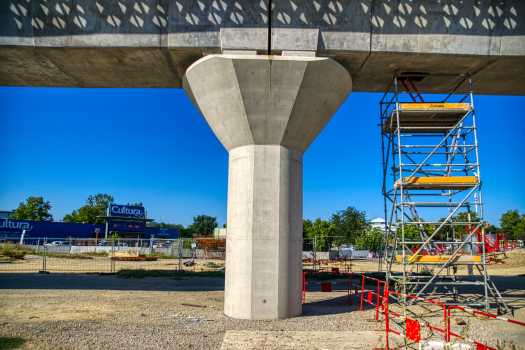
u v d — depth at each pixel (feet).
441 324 32.12
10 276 62.75
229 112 33.17
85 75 41.52
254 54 33.47
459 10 34.76
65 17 34.45
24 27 34.60
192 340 26.02
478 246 42.34
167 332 28.07
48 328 28.66
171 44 34.06
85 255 109.91
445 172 43.19
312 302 43.21
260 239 32.68
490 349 18.30
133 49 34.83
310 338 26.66
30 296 43.39
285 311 32.81
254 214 32.94
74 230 168.66
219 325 30.22
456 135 42.32
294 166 34.53
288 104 32.24
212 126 35.91
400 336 27.43
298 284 34.19
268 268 32.50
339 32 34.04
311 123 34.27
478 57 35.47
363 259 119.24
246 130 33.35
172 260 102.68
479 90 45.62
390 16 34.40
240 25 33.55
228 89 32.14
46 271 68.18
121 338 26.35
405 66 37.68
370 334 27.89
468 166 40.78
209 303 40.34
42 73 41.01
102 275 67.00
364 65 37.42
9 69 39.96
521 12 35.06
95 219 245.86
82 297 43.16
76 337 26.45
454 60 36.19
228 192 35.37
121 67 39.14
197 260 103.91
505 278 68.59
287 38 33.58
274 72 31.09
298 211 34.63
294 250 33.83
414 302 39.29
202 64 32.22
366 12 34.24
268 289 32.37
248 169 33.63
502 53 35.17
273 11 33.63
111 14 34.32
